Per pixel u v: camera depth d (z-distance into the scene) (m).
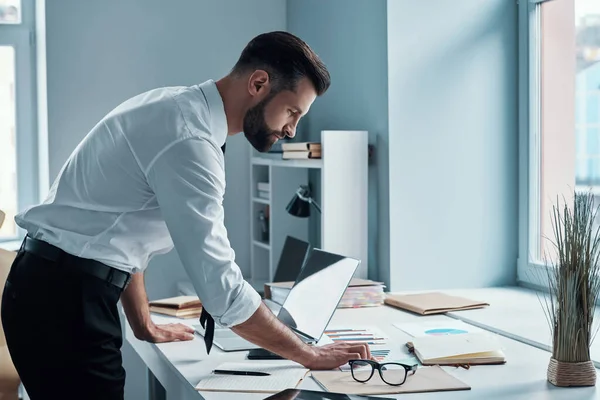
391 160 2.76
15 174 3.57
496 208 2.89
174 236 1.60
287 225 3.33
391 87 2.75
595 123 2.62
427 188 2.81
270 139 1.74
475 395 1.58
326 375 1.73
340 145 2.82
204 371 1.81
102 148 1.66
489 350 1.85
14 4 3.51
